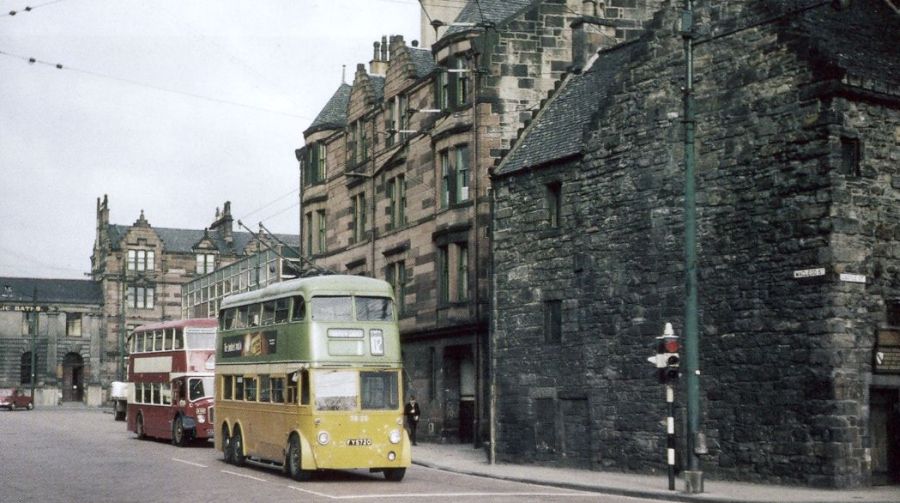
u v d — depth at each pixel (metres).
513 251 32.62
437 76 42.41
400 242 45.62
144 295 116.50
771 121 24.14
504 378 32.62
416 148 44.41
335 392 25.28
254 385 29.17
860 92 23.06
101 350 114.12
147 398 43.75
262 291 29.47
